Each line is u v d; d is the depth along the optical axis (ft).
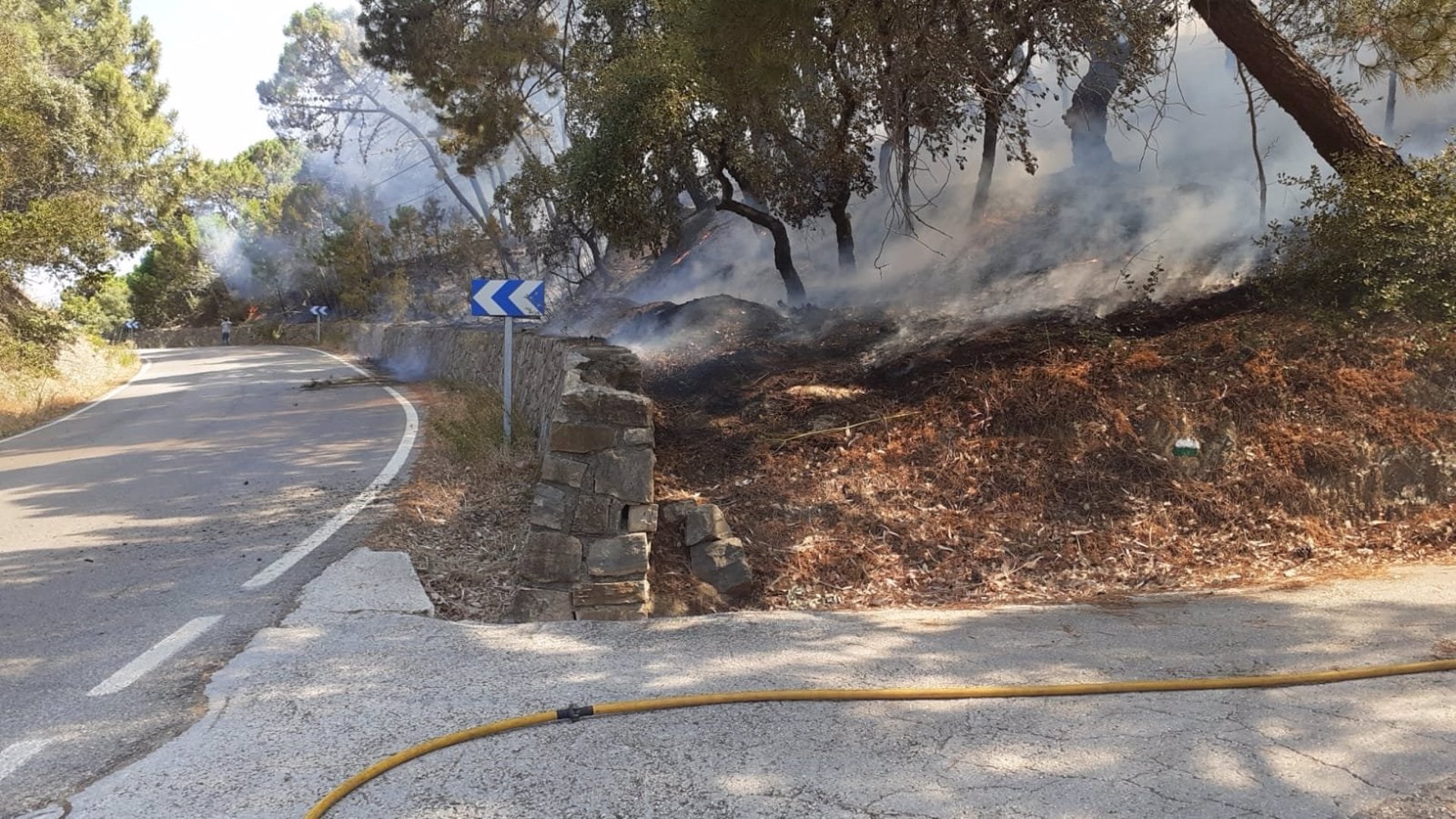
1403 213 26.14
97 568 21.31
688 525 19.83
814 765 10.48
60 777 10.89
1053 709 11.90
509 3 77.51
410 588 18.35
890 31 25.53
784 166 43.96
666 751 10.96
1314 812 9.18
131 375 99.09
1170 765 10.23
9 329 75.46
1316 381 23.67
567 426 18.37
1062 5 29.81
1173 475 22.25
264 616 17.04
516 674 13.67
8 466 40.55
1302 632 14.44
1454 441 21.68
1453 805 9.19
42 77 88.53
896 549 20.94
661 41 43.01
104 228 78.64
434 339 80.79
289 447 41.39
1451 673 12.44
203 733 11.77
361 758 10.98
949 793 9.72
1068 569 19.93
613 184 44.34
